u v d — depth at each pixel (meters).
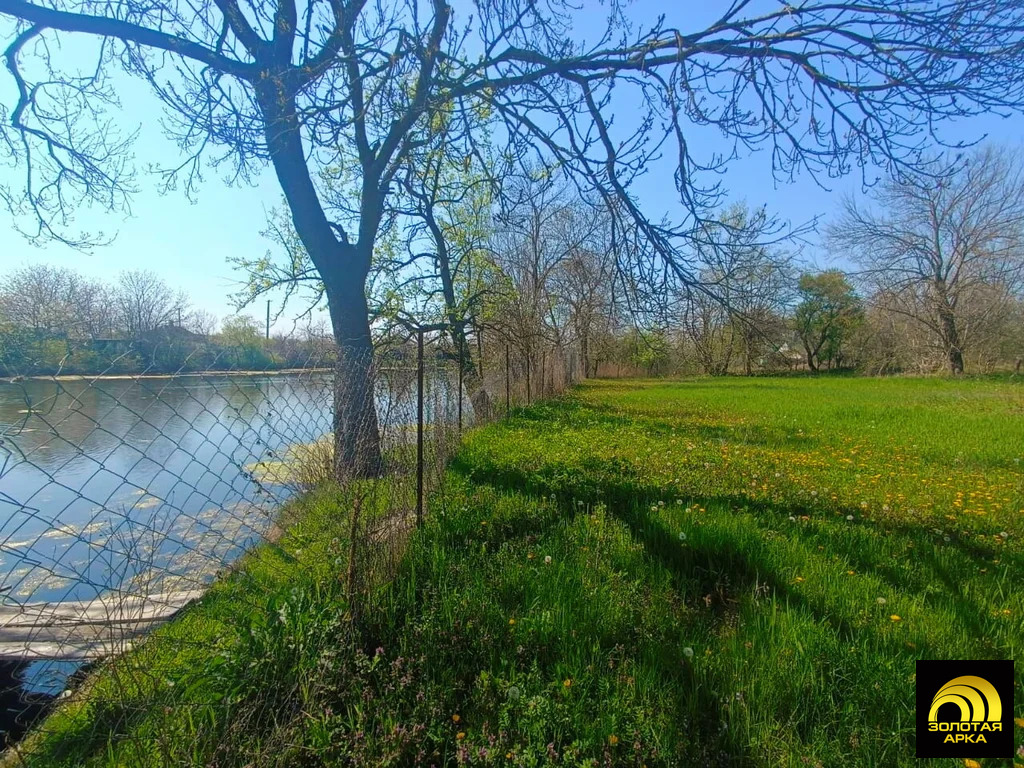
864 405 15.50
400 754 2.00
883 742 2.05
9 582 3.88
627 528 4.13
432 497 4.70
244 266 8.69
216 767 1.92
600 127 5.14
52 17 5.07
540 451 7.07
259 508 4.00
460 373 6.93
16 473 6.66
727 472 6.26
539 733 2.07
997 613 2.86
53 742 2.10
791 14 4.43
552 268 17.48
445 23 4.83
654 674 2.41
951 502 5.05
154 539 2.95
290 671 2.32
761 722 2.13
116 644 2.43
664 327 5.39
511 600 3.09
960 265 29.42
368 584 2.96
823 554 3.68
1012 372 29.73
